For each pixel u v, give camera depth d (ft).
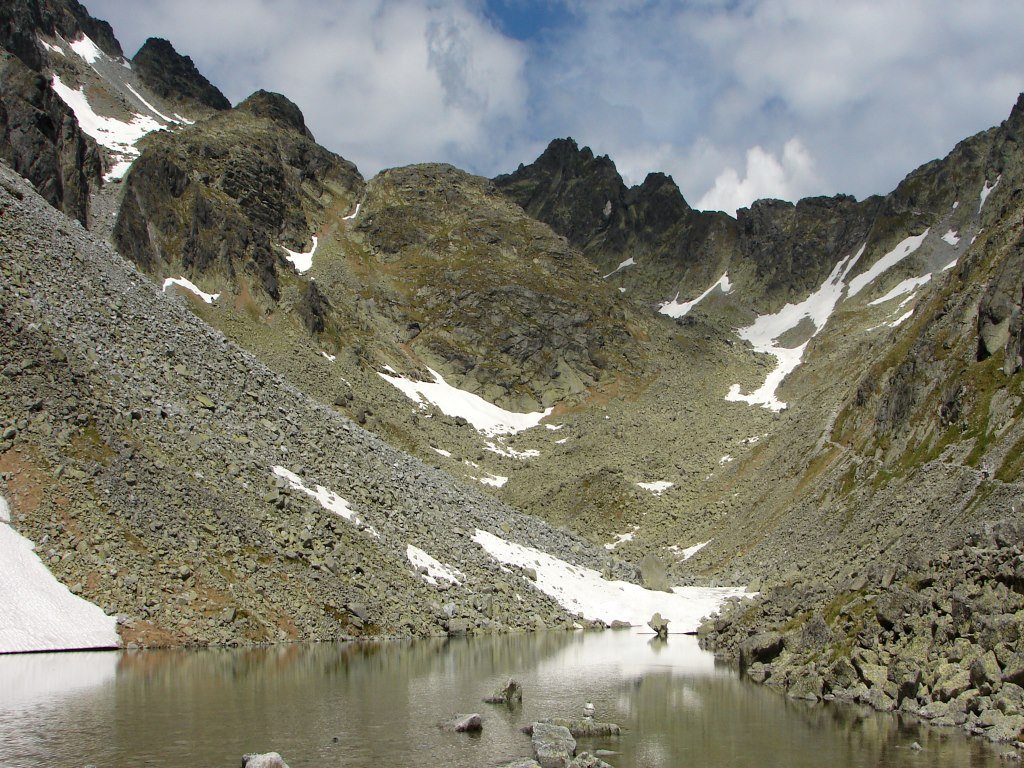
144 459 199.82
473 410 628.28
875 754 101.35
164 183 595.88
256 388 275.18
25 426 190.49
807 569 260.83
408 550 236.22
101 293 269.23
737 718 124.06
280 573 194.70
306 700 128.98
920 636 127.95
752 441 540.52
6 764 93.91
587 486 479.41
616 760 102.27
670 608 268.41
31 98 532.73
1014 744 103.04
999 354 275.18
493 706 130.31
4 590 156.66
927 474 257.14
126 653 155.84
